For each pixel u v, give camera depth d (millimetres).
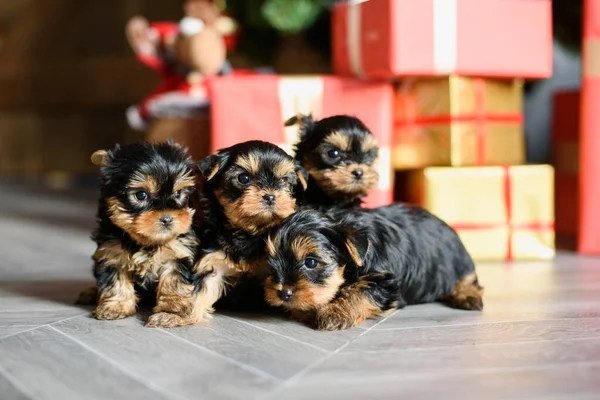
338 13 948
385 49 872
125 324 641
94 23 2188
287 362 545
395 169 963
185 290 649
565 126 1108
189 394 494
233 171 647
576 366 538
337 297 641
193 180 648
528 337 601
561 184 1123
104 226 655
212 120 918
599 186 935
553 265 889
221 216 662
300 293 610
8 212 1503
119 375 523
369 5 889
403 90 935
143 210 622
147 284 671
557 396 491
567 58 1317
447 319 655
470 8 882
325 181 723
